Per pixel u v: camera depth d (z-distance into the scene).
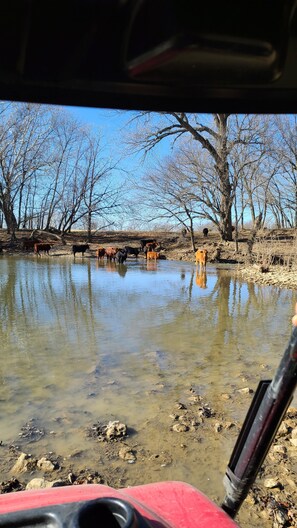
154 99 1.05
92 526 1.11
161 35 0.87
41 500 1.32
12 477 3.26
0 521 1.11
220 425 4.08
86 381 5.30
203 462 3.49
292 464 3.45
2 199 39.66
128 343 7.10
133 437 3.89
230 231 33.44
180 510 1.43
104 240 39.66
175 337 7.54
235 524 1.38
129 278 16.75
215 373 5.62
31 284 14.47
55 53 0.89
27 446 3.72
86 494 1.38
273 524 2.75
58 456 3.56
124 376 5.49
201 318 9.28
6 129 36.28
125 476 3.29
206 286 14.91
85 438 3.87
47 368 5.79
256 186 28.64
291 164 29.48
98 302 11.06
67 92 0.98
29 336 7.55
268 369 5.80
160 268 21.78
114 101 1.01
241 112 1.11
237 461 1.74
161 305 10.81
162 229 42.38
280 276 16.89
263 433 1.62
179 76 0.97
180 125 30.86
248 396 4.81
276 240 28.06
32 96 0.97
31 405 4.57
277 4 0.85
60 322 8.67
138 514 1.17
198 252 22.66
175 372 5.66
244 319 9.28
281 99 1.05
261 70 0.96
